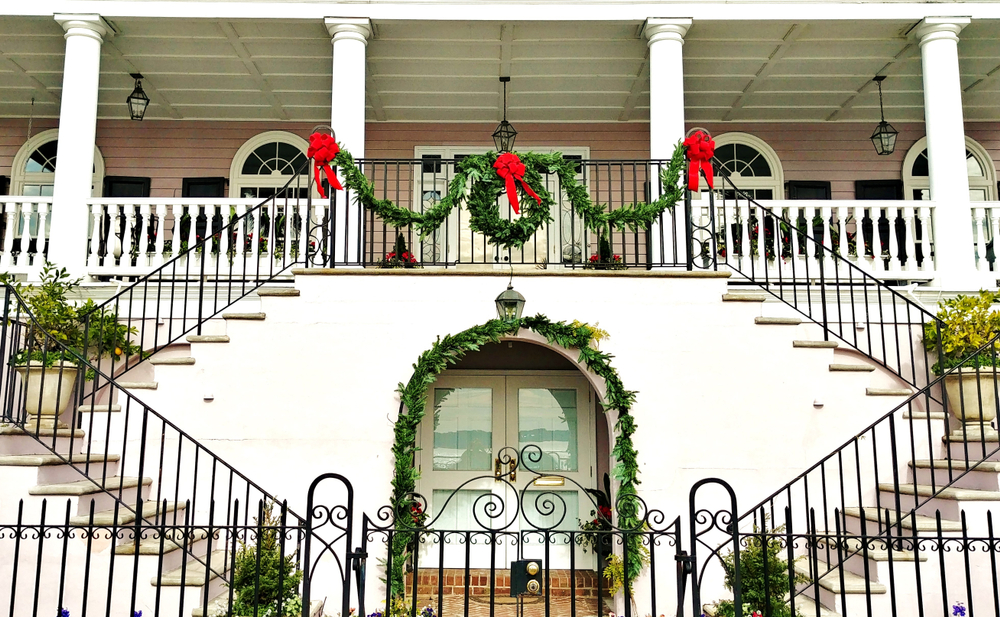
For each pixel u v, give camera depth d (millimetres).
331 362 6164
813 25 8289
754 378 6168
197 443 4922
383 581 5855
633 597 5766
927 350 6957
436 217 6414
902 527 4941
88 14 7914
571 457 7762
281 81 9898
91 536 4051
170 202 7855
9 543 4848
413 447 5980
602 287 6273
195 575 4848
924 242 7848
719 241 8227
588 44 8891
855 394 6152
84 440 5902
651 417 6117
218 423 6059
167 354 7152
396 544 5719
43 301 6262
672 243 7449
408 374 6160
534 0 8102
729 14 8055
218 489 5980
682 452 6070
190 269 7777
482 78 9797
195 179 11000
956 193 7730
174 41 8781
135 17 8039
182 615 4031
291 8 8039
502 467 7707
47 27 8352
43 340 6090
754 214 8391
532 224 6414
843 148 11180
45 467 5031
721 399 6145
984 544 4820
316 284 6242
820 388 6160
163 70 9578
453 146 11141
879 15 8070
